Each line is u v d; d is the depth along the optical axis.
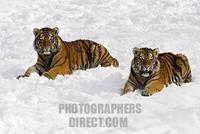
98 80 13.92
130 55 17.81
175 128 10.50
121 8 27.80
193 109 11.42
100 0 29.19
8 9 27.02
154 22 24.58
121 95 12.83
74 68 15.80
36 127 10.38
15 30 22.62
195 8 27.69
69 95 12.49
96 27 23.75
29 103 11.84
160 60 14.07
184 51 18.55
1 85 13.38
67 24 24.33
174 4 28.25
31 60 16.97
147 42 19.77
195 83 13.95
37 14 26.14
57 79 14.09
